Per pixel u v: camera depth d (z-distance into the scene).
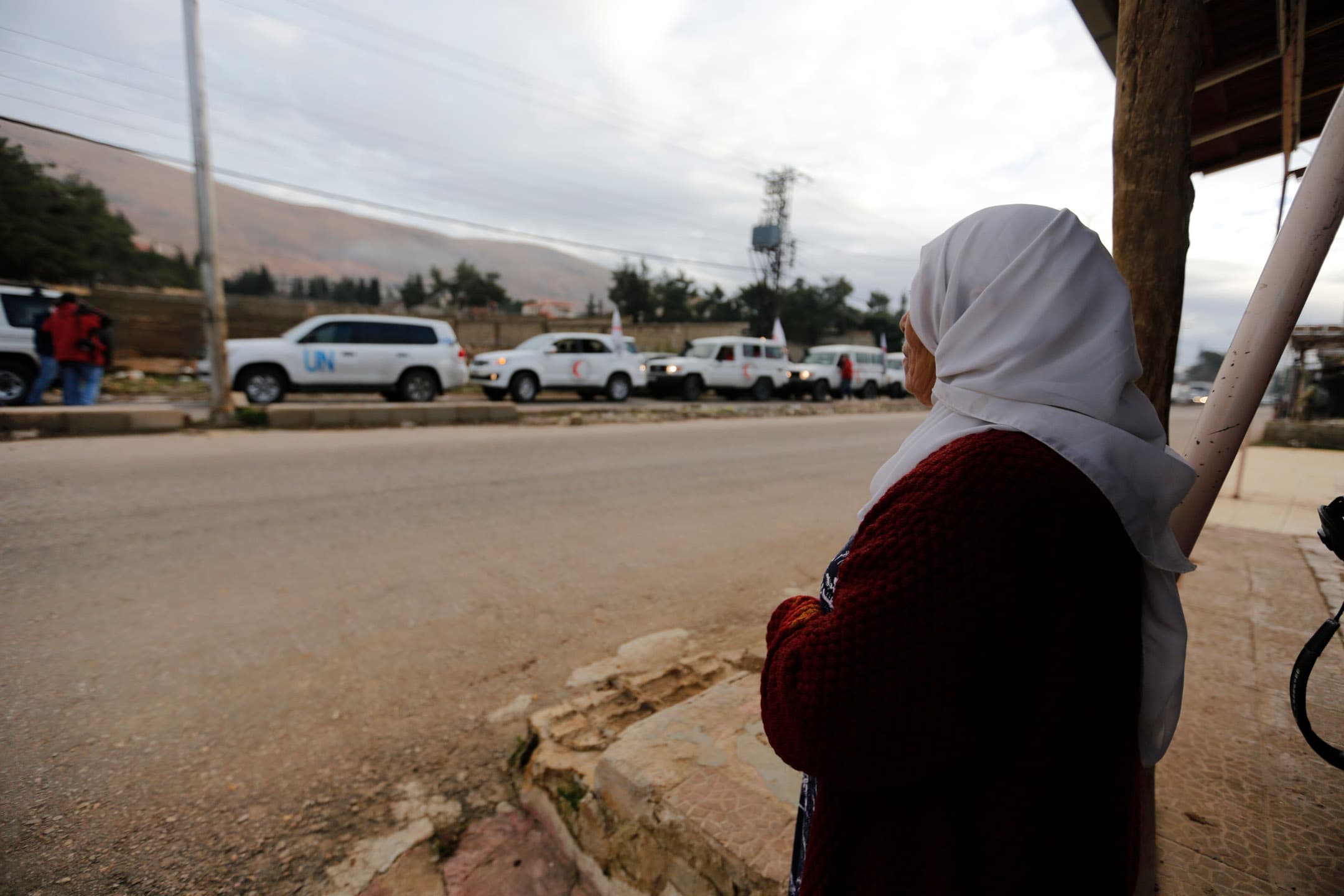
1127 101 1.43
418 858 1.90
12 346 9.55
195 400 12.44
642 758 1.75
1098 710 0.65
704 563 4.34
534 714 2.43
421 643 3.08
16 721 2.36
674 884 1.53
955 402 0.78
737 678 2.26
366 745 2.36
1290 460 8.42
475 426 10.44
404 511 5.09
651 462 7.79
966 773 0.70
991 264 0.78
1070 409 0.71
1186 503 1.17
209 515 4.71
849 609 0.69
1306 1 2.25
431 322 12.79
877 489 0.89
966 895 0.69
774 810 1.54
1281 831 1.54
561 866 1.88
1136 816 0.81
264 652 2.91
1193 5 1.36
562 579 3.92
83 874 1.78
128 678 2.66
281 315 20.41
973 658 0.63
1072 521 0.64
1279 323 1.05
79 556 3.83
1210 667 2.37
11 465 5.93
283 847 1.91
